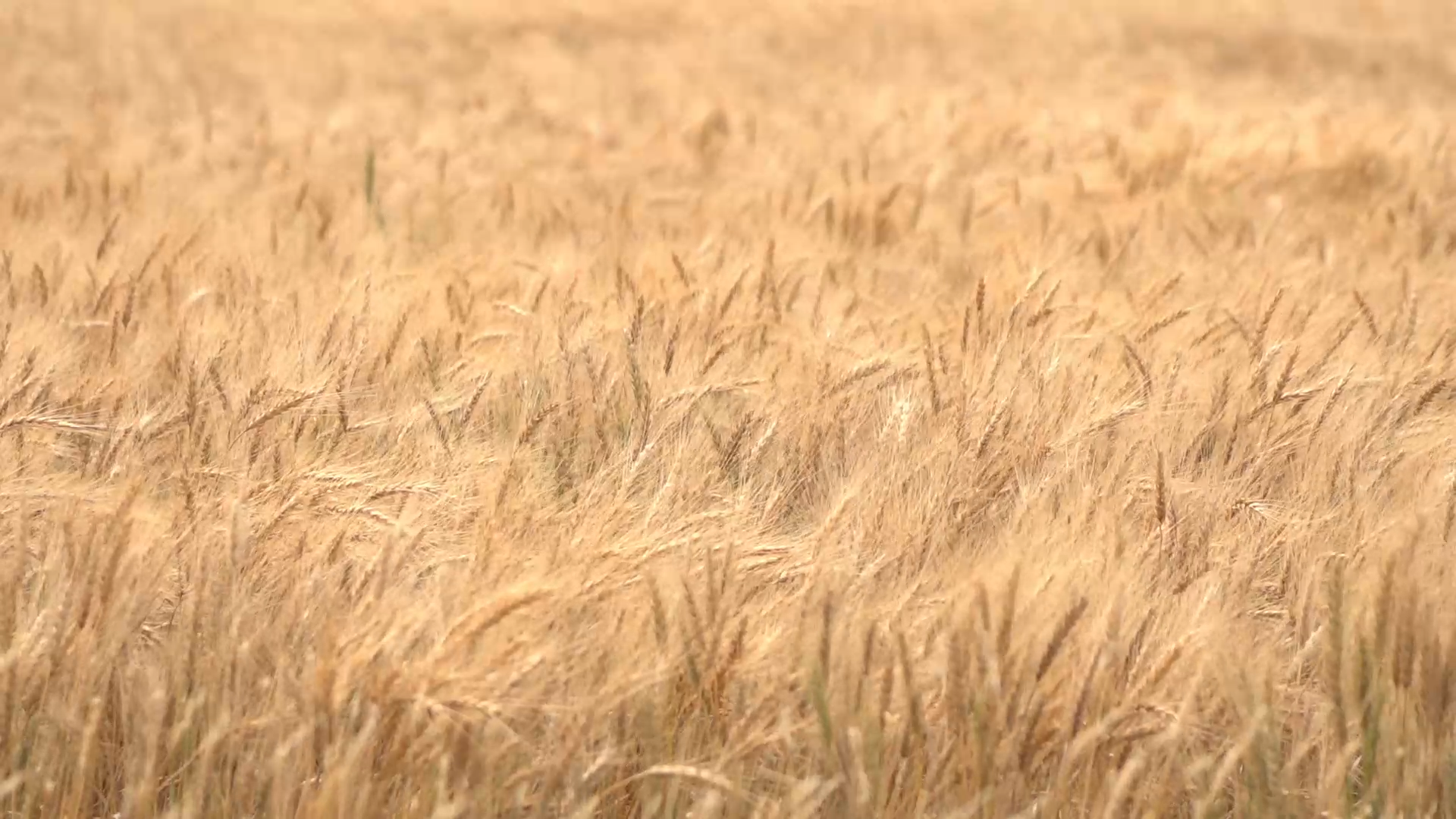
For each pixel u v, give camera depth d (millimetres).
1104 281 12961
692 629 5766
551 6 59156
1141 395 8938
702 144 23797
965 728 5320
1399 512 7199
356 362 9203
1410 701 5605
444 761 5102
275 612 6125
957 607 5746
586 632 5891
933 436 8227
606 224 16734
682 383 9102
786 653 5703
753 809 5344
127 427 7859
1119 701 5562
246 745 5621
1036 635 5594
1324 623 6086
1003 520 7480
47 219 15297
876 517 7082
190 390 8211
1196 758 5648
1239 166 20688
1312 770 5773
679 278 11648
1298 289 11945
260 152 23078
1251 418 8648
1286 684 6023
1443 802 5414
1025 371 9195
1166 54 47469
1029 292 10477
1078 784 5426
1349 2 66375
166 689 5648
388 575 5812
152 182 19047
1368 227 15602
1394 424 8695
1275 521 7332
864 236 15828
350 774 5070
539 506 6965
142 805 5148
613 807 5523
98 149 23594
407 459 8023
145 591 5852
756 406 9109
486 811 5219
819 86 38031
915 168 21234
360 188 19531
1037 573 6020
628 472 7504
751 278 12008
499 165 22188
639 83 38125
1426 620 5789
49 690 5543
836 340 10008
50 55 42625
